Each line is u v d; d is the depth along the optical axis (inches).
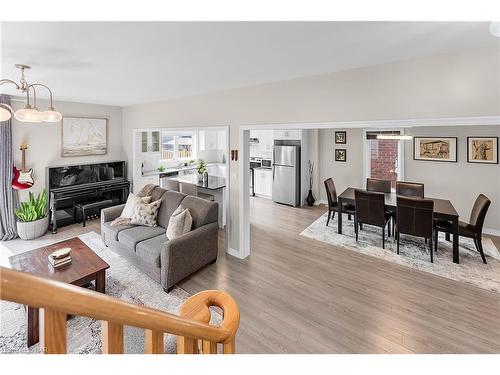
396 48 84.1
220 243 172.1
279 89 128.0
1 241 169.3
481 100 83.8
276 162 281.7
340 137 261.7
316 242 174.1
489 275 129.6
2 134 165.9
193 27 68.0
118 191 221.5
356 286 121.0
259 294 114.9
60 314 20.7
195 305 37.7
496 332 92.0
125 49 84.0
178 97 176.9
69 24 66.0
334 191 214.1
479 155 187.6
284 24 66.6
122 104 212.8
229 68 106.7
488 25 67.5
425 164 210.4
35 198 184.1
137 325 25.0
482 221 139.9
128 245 134.2
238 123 146.7
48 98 181.3
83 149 206.5
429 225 142.6
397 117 98.0
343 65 102.5
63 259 103.0
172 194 157.9
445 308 105.1
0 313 102.2
